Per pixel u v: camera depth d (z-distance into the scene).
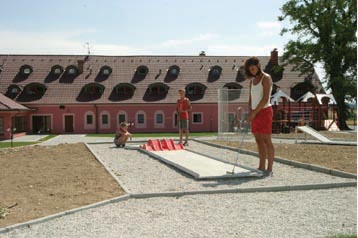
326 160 14.76
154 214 7.85
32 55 55.50
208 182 11.07
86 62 55.22
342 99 45.38
